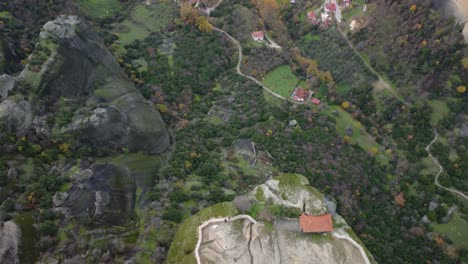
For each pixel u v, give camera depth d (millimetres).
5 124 60438
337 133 95750
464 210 85250
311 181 77125
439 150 94812
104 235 56344
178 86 97812
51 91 71812
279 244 56875
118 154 69500
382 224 80938
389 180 92125
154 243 57531
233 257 54812
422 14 104562
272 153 82875
